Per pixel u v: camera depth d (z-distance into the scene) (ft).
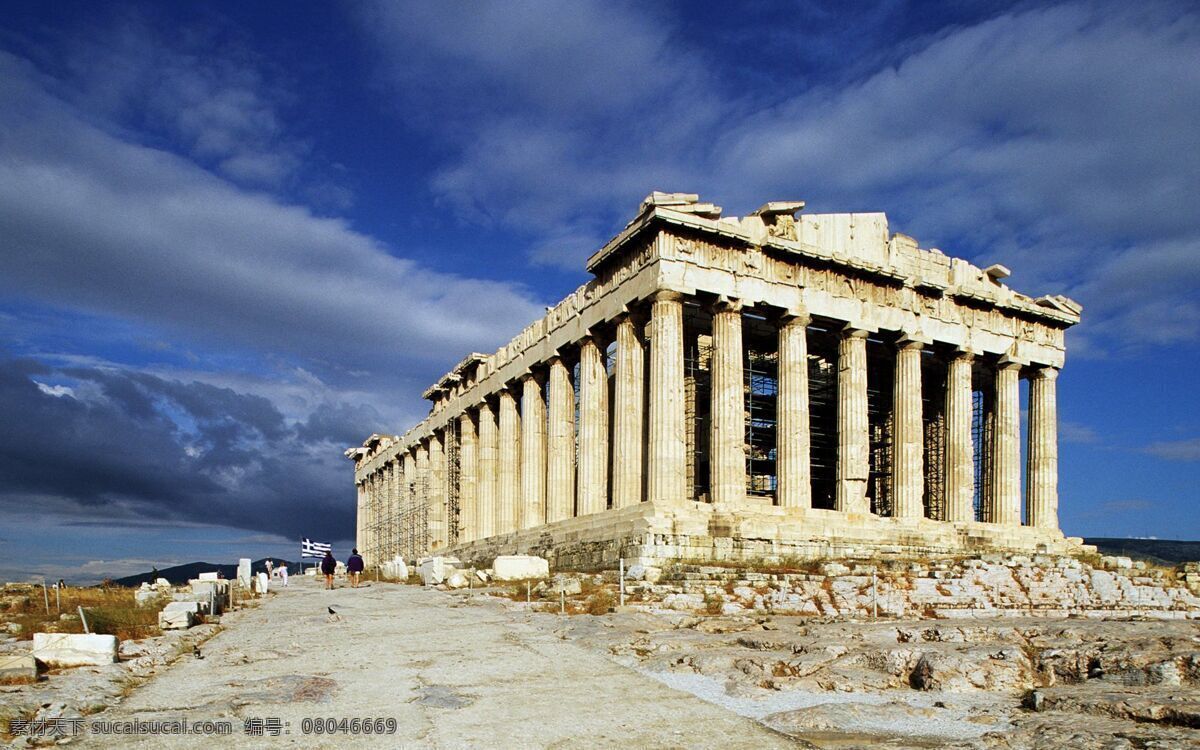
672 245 152.46
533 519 198.39
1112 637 62.28
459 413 250.37
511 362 213.46
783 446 160.97
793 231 165.78
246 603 115.65
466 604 105.09
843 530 154.81
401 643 75.20
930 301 181.57
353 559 160.04
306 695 54.65
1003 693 55.88
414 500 298.15
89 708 50.55
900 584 115.85
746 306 158.81
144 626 83.66
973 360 190.39
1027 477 198.70
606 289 168.04
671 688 56.85
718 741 44.32
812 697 54.95
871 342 195.62
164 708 51.19
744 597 105.70
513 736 45.52
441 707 51.72
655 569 125.29
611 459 204.13
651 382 150.82
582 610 96.89
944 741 44.14
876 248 175.32
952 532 170.30
